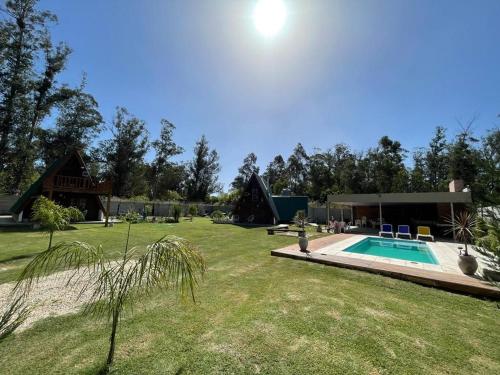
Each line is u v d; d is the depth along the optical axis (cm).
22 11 2588
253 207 2691
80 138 3491
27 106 2664
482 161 562
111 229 1655
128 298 300
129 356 306
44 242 1080
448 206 1711
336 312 435
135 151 4309
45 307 453
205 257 891
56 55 3000
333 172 4450
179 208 2708
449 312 452
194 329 373
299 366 289
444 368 292
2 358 304
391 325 393
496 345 342
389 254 1034
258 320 401
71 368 284
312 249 1016
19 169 2719
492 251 532
